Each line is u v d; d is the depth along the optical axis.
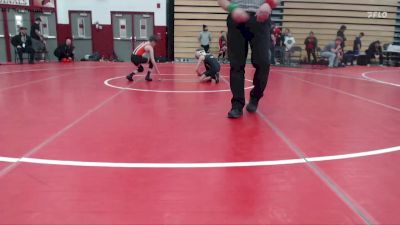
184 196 2.47
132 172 2.87
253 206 2.33
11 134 3.94
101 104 5.73
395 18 19.11
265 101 6.20
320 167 3.03
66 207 2.30
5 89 7.38
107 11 18.58
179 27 18.70
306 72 12.77
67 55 16.91
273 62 16.33
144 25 18.83
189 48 18.88
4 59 16.12
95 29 18.67
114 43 18.91
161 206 2.32
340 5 18.81
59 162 3.08
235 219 2.17
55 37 18.20
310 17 18.92
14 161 3.10
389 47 17.27
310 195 2.50
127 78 9.12
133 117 4.80
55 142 3.65
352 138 3.92
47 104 5.73
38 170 2.90
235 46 4.68
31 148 3.46
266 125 4.44
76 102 5.91
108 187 2.59
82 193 2.49
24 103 5.81
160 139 3.79
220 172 2.89
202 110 5.30
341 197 2.47
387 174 2.90
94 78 9.63
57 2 18.06
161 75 10.77
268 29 4.74
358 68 15.49
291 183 2.70
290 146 3.60
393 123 4.68
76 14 18.45
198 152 3.37
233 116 4.76
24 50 14.88
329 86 8.56
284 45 16.53
